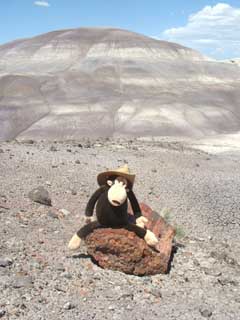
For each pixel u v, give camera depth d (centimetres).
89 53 6125
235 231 1020
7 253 575
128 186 587
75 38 6438
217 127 4609
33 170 1097
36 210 792
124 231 575
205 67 6366
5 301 455
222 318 504
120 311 479
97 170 1248
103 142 2025
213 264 712
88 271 567
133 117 4566
